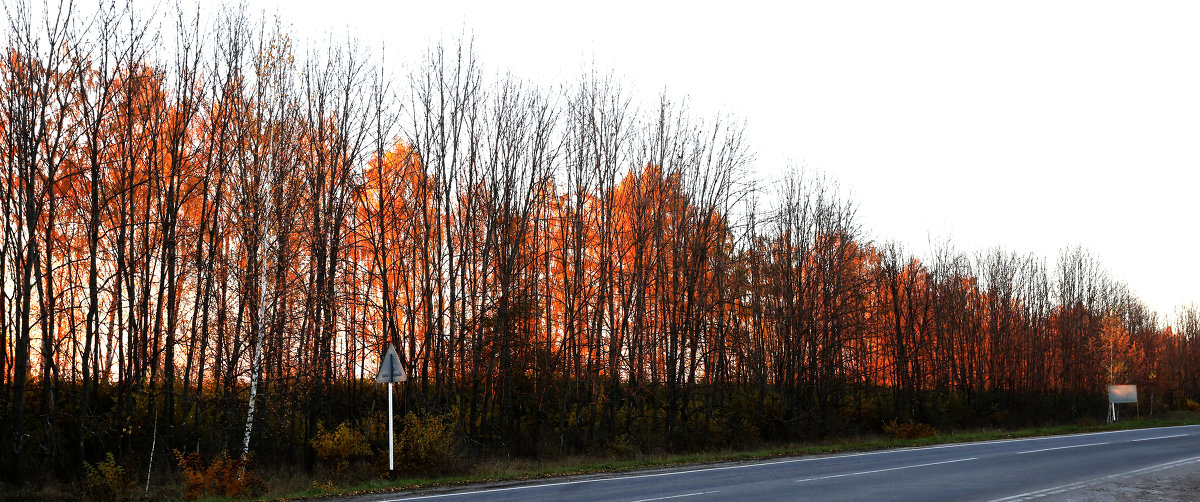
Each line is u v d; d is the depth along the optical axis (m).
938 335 55.94
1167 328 100.62
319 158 25.98
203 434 24.28
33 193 20.95
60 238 23.56
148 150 23.41
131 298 22.70
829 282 40.16
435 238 29.56
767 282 39.56
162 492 19.84
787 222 40.31
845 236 40.69
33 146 20.83
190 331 23.83
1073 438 37.34
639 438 31.59
